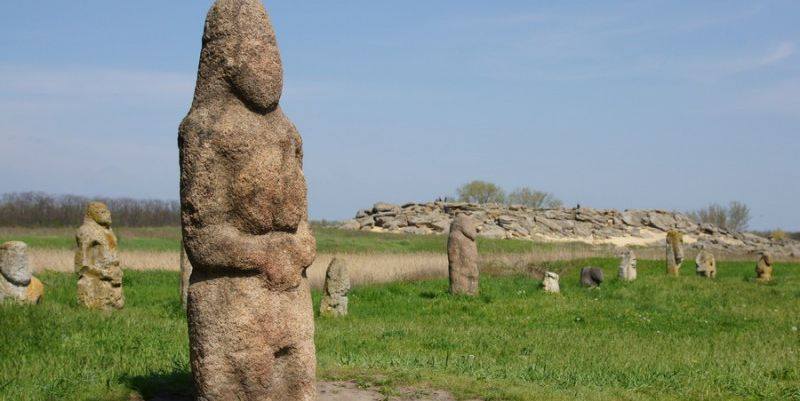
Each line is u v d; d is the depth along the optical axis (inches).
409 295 916.6
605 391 407.5
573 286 1074.1
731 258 1803.6
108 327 498.0
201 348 291.4
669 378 449.7
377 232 2158.0
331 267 755.4
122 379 363.9
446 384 392.5
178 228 2084.2
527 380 429.7
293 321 303.3
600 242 2158.0
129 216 2359.7
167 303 738.8
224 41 300.5
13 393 335.6
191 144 292.4
